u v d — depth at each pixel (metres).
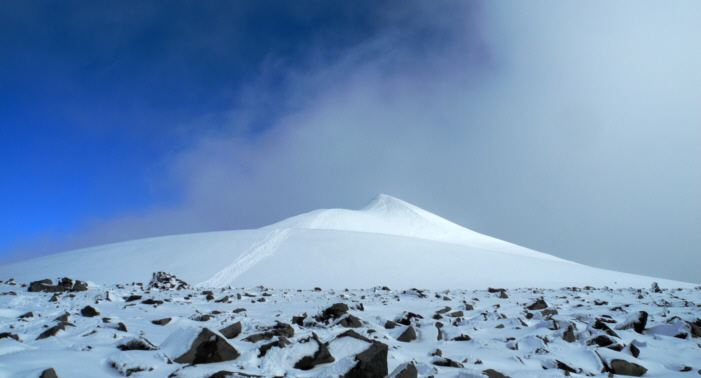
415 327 9.36
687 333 9.09
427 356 6.86
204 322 10.18
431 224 110.69
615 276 48.62
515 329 10.11
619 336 8.71
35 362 5.34
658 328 9.80
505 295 20.67
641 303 16.84
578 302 17.80
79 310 12.04
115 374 5.25
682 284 44.72
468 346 7.96
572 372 6.35
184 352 5.84
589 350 7.23
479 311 13.78
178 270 41.75
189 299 17.02
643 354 7.70
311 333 6.39
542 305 15.00
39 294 17.39
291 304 15.80
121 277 40.12
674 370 6.70
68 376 4.98
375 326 9.68
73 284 20.47
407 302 17.30
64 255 50.53
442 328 9.48
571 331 8.66
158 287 23.52
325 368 5.31
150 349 6.30
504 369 6.34
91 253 48.97
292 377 5.26
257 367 5.70
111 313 11.94
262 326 8.32
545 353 7.30
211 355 5.89
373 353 5.41
